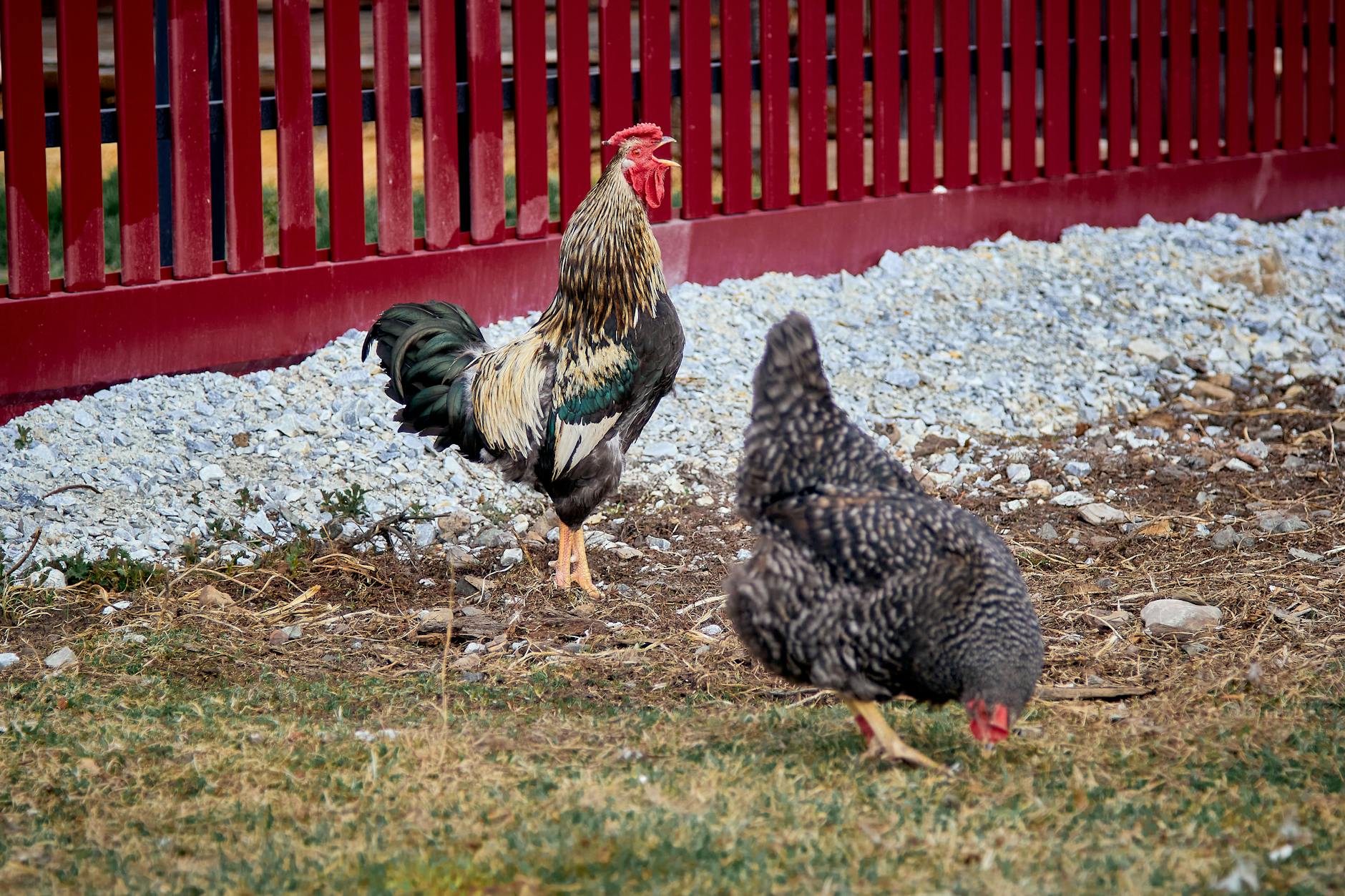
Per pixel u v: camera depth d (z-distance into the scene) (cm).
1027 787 628
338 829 604
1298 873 535
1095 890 523
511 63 1672
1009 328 1352
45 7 1759
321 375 1184
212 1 1172
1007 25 1995
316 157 1673
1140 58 1564
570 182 1310
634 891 529
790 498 629
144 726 732
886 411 1202
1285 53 1647
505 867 549
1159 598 904
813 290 1398
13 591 909
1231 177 1644
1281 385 1277
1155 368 1288
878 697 643
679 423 1175
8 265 1088
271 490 1041
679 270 1367
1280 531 995
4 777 671
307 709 770
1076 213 1567
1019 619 604
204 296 1161
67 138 1092
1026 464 1137
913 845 568
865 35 1903
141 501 1012
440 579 970
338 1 1170
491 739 712
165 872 571
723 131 1371
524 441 920
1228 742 690
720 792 622
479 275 1278
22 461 1034
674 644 877
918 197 1480
